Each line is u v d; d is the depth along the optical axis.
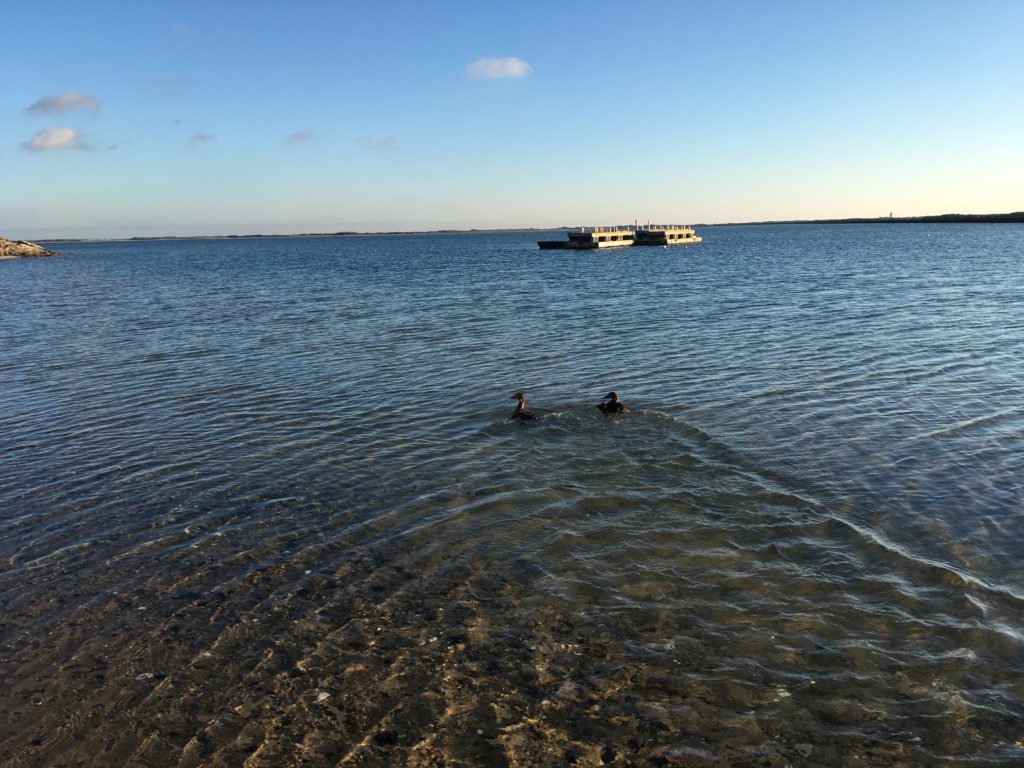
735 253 107.50
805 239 178.12
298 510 11.82
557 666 7.73
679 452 14.19
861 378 19.77
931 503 11.48
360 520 11.38
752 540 10.41
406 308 39.88
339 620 8.65
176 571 9.88
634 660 7.79
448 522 11.23
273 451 14.82
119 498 12.45
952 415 16.11
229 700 7.32
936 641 7.97
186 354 26.00
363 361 24.11
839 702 7.09
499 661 7.83
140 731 6.91
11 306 45.91
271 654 8.03
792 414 16.55
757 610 8.66
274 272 82.62
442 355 24.89
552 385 20.02
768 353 23.62
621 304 39.41
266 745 6.72
